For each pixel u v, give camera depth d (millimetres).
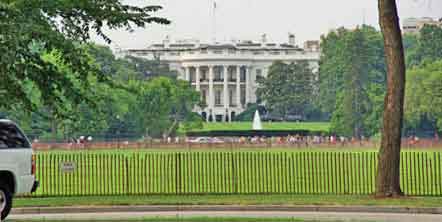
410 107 164375
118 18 34375
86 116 132500
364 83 198625
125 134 157375
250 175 61656
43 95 34906
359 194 44125
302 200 39969
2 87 33469
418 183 53281
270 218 32500
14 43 31047
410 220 33188
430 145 120625
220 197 42250
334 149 120562
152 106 163000
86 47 43750
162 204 38750
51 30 32156
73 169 52594
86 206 38094
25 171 32312
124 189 52062
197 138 165250
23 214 36875
